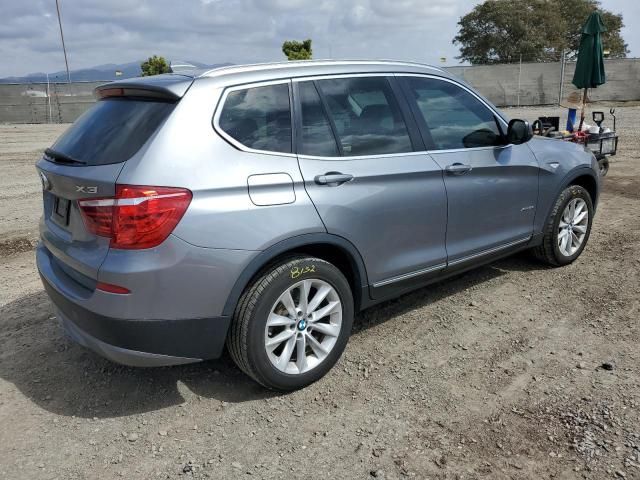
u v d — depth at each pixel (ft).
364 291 12.00
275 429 10.11
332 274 11.12
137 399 11.15
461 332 13.46
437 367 11.94
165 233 9.18
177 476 9.03
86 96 90.58
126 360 9.77
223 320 10.00
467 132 13.91
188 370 12.13
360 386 11.34
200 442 9.84
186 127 9.66
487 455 9.22
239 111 10.29
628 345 12.50
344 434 9.90
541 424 9.92
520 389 11.02
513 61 167.43
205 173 9.57
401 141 12.44
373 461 9.20
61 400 11.17
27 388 11.59
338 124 11.50
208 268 9.57
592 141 29.78
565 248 17.07
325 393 11.14
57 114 90.22
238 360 10.58
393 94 12.62
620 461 8.92
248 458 9.39
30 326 14.35
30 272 18.49
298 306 10.89
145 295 9.23
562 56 85.56
